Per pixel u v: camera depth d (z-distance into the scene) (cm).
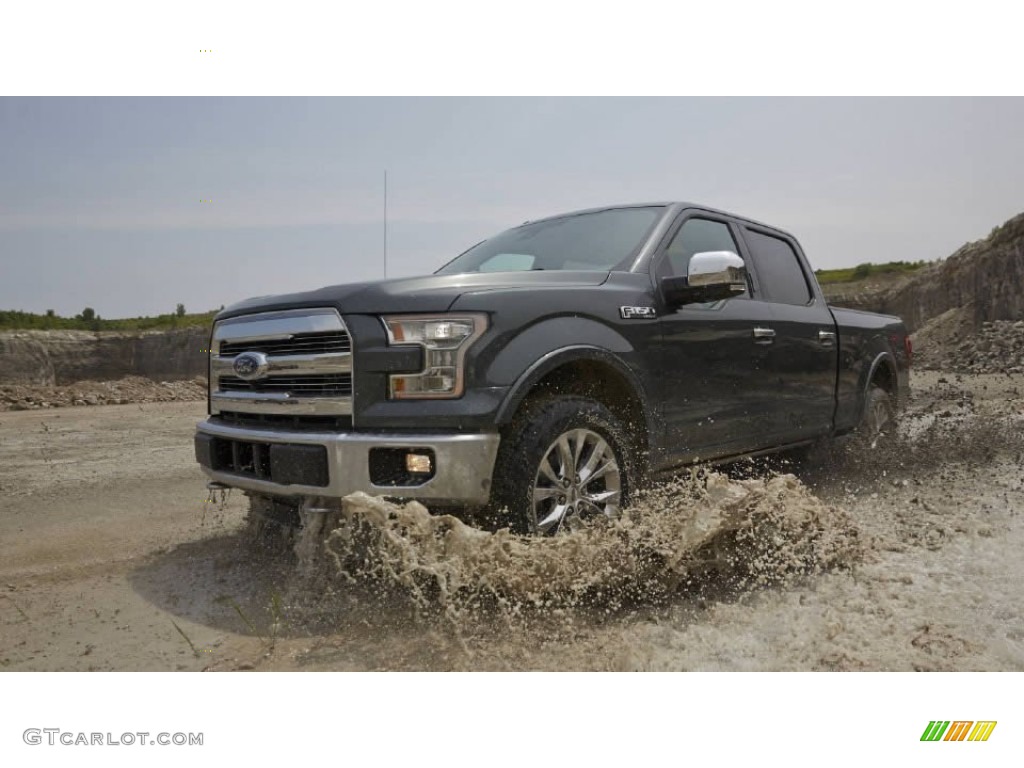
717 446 373
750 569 285
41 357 7581
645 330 330
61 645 247
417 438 259
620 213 401
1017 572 288
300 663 229
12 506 468
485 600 260
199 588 303
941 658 217
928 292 3822
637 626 250
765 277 444
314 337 283
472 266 406
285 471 278
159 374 7856
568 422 284
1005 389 1225
